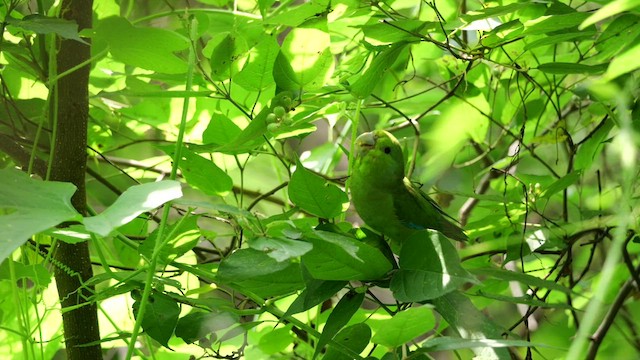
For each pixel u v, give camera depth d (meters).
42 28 3.34
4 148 4.06
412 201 4.04
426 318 3.28
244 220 3.89
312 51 3.83
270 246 2.95
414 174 6.09
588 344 4.94
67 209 2.54
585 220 4.71
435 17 5.51
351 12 4.15
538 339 5.91
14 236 2.31
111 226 2.46
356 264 3.35
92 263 4.47
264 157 6.46
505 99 5.69
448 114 5.66
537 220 6.00
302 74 3.90
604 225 4.48
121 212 2.54
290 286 3.65
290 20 3.92
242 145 4.07
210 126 4.22
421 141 6.55
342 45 5.17
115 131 5.07
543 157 6.48
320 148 5.88
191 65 3.63
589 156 4.78
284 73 3.88
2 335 4.48
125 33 3.68
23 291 4.05
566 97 5.72
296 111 4.32
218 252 4.98
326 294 3.40
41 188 2.62
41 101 4.54
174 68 3.88
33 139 4.54
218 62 3.99
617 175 5.41
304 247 2.95
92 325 4.04
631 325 5.45
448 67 5.46
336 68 4.90
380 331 3.32
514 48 4.84
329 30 5.04
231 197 6.42
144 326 3.65
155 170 5.41
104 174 6.34
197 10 4.26
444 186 6.70
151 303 3.67
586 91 4.41
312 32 3.78
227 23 4.97
